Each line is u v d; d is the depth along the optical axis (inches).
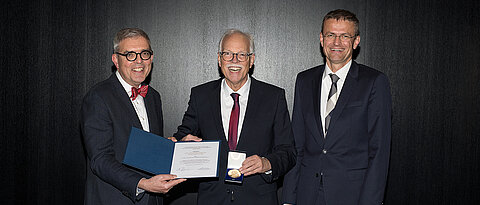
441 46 140.4
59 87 142.0
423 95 142.0
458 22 139.8
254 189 90.0
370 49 140.6
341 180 90.4
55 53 140.9
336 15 90.4
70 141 143.8
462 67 141.1
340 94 92.1
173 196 144.3
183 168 79.7
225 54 89.1
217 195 90.2
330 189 90.5
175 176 76.4
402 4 139.6
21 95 142.7
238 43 88.7
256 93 94.0
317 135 93.2
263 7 139.8
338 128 91.0
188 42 140.6
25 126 143.6
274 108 93.1
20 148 144.4
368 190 86.7
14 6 140.1
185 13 140.0
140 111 87.3
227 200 89.5
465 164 143.9
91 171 82.4
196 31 140.3
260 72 141.4
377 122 88.9
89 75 141.3
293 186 95.8
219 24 140.3
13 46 141.4
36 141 143.9
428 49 140.4
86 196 82.4
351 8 139.8
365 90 90.4
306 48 140.4
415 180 144.6
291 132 95.9
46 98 142.5
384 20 139.9
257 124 91.1
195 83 141.9
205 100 95.0
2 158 144.8
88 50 140.6
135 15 139.5
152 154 79.2
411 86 141.7
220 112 92.4
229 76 90.0
